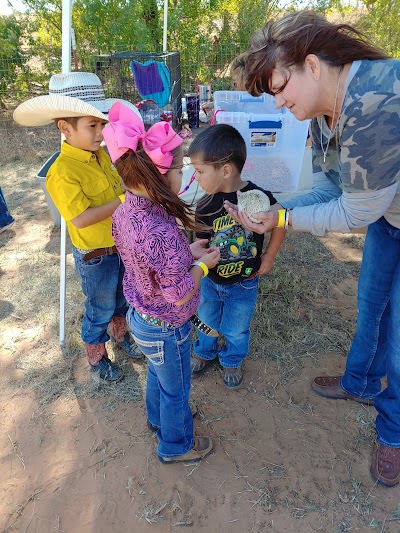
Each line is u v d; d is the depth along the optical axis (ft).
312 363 8.84
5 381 8.64
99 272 7.43
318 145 5.82
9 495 6.65
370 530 6.08
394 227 5.95
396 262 6.40
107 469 6.96
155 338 5.67
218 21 25.96
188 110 12.21
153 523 6.23
